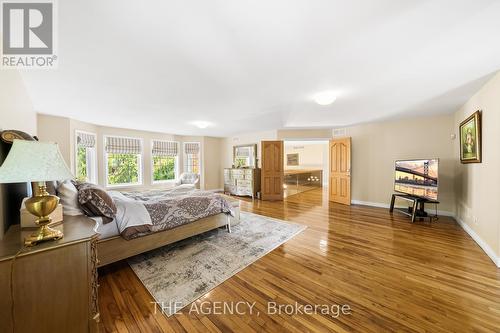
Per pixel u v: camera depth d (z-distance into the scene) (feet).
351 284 6.15
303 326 4.58
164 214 8.20
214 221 10.29
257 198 20.58
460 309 5.07
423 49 5.71
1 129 4.83
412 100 10.41
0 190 3.93
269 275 6.65
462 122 10.87
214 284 6.17
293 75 7.35
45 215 3.63
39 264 3.25
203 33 4.95
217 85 8.26
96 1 3.89
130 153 18.67
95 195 6.34
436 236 10.04
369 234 10.34
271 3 3.98
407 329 4.48
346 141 17.38
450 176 13.46
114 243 6.82
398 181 14.38
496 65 6.70
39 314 3.28
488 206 8.16
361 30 4.86
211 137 24.32
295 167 32.19
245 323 4.68
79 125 14.70
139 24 4.58
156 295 5.65
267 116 13.93
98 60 6.17
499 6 4.04
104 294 5.70
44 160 3.37
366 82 8.03
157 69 6.81
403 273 6.73
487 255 8.00
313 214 14.33
